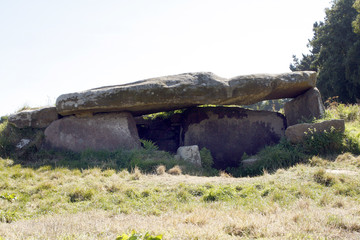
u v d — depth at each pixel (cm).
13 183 780
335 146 1020
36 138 1203
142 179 833
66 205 654
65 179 816
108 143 1198
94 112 1237
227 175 967
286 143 1112
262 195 686
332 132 1047
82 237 395
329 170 849
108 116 1232
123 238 349
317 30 2878
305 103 1270
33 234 424
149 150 1144
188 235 403
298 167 891
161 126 1488
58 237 402
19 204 654
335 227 434
